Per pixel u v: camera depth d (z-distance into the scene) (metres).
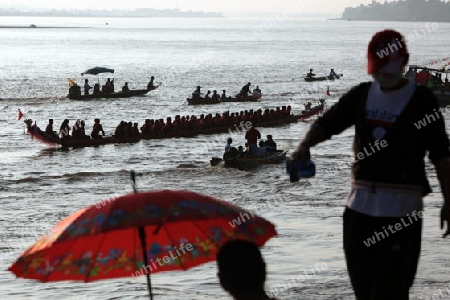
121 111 58.81
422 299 12.41
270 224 5.29
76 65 116.75
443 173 4.78
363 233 4.84
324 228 19.88
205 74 100.75
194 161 35.22
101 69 67.62
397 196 4.78
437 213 21.16
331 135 5.04
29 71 103.00
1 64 117.12
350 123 5.03
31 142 42.12
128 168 33.41
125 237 5.63
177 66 117.50
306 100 67.81
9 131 46.66
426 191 4.94
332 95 72.19
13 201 25.83
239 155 32.81
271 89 78.81
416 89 4.87
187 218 4.93
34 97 67.94
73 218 5.20
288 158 5.00
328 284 13.72
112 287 13.89
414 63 120.62
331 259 16.03
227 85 83.88
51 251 5.32
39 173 32.44
